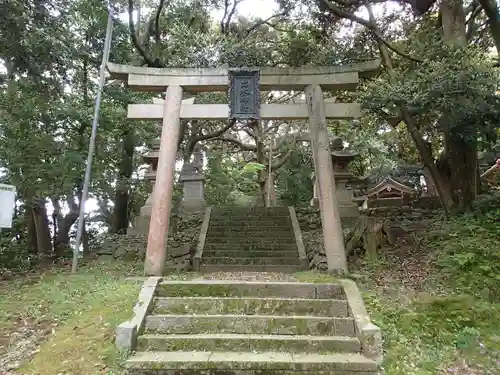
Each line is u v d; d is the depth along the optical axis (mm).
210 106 7957
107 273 7984
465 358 4758
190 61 8492
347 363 4566
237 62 8133
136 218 12086
